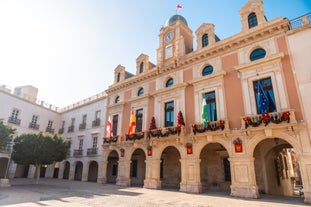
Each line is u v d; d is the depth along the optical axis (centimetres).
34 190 1598
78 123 3212
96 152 2652
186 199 1234
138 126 2242
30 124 3164
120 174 2175
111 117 2584
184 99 1878
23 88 3759
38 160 2162
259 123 1363
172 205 1039
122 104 2467
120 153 2241
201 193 1524
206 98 1761
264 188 1541
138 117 2273
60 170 3141
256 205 1045
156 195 1397
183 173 1670
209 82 1748
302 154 1199
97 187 1902
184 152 1717
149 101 2189
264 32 1517
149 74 2255
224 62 1712
